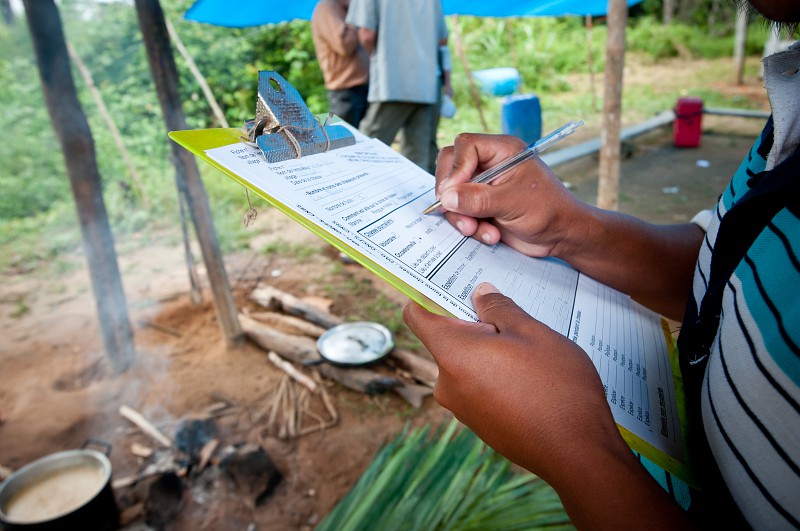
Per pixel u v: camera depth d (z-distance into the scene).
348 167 0.87
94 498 1.97
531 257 0.92
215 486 2.31
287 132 0.78
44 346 3.41
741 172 0.75
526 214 0.85
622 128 7.35
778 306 0.47
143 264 4.44
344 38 4.05
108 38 7.54
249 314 3.60
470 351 0.60
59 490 2.07
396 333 3.34
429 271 0.69
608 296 0.91
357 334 3.15
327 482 2.36
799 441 0.44
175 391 2.92
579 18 12.59
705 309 0.64
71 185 2.75
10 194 5.89
